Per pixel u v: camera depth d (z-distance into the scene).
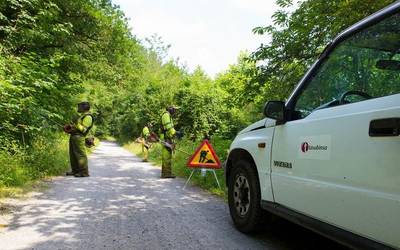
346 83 3.67
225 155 12.08
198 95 26.38
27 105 9.25
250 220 4.89
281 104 4.22
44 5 11.76
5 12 10.87
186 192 8.32
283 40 9.86
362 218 2.97
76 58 14.17
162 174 10.73
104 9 17.36
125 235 4.91
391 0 7.03
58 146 13.77
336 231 3.29
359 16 7.66
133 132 37.34
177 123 26.72
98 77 18.39
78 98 16.38
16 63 8.89
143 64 21.31
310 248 4.52
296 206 3.92
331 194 3.34
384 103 2.89
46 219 5.61
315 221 3.59
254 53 10.49
